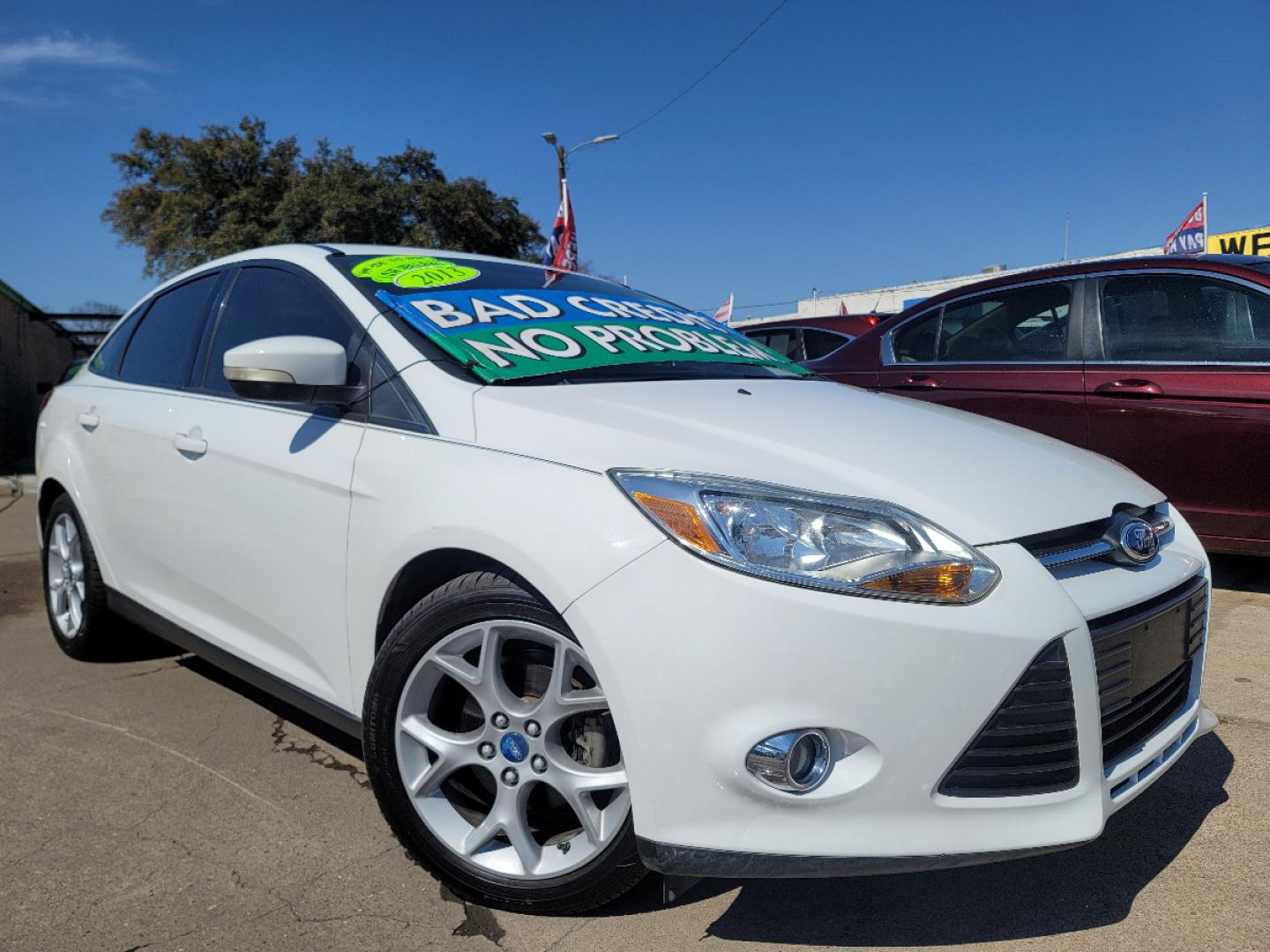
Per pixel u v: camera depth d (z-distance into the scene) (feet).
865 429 7.42
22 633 14.30
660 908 7.04
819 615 5.65
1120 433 14.43
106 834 8.09
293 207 83.71
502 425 6.98
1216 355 13.76
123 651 12.92
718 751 5.73
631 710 5.87
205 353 10.18
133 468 10.53
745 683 5.68
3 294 46.68
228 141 90.27
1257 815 8.24
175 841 7.97
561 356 8.20
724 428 6.95
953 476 6.65
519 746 6.74
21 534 23.12
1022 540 6.31
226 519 8.99
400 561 7.10
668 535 5.94
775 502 6.01
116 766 9.44
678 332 9.72
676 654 5.77
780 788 5.72
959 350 16.72
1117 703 6.52
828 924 6.86
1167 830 8.05
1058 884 7.32
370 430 7.70
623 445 6.51
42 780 9.11
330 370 7.76
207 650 9.71
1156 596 6.88
